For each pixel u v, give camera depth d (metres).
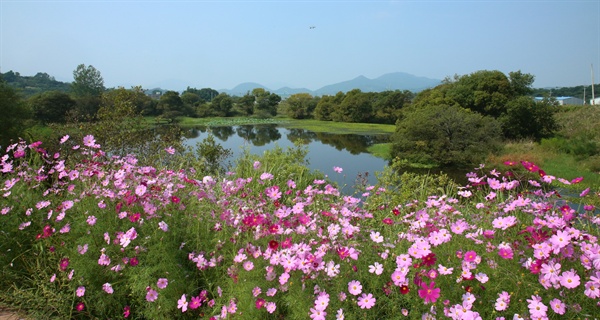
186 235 2.82
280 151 8.11
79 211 2.97
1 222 3.06
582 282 1.95
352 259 2.26
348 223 2.59
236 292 2.22
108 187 3.17
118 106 8.95
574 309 1.80
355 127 59.03
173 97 82.06
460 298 2.04
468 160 24.67
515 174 3.11
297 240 2.61
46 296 2.53
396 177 5.21
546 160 22.45
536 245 2.03
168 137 9.22
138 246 2.51
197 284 2.60
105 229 2.77
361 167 22.89
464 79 38.59
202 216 2.93
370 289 2.19
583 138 24.33
